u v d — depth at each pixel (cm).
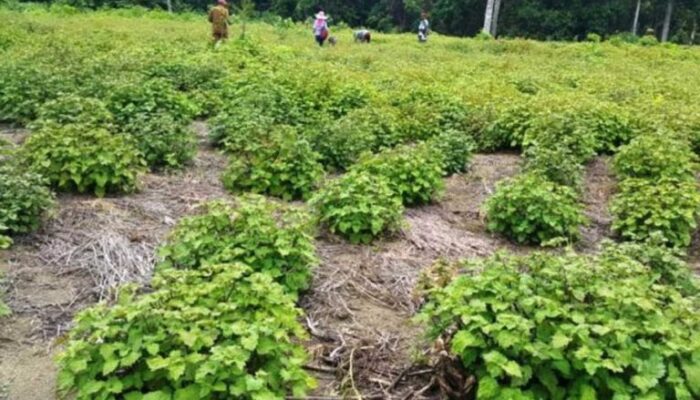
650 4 4628
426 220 687
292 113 957
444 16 4525
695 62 2280
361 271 555
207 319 373
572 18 4356
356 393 397
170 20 2950
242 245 498
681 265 507
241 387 338
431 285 459
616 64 1984
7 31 1652
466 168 870
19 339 440
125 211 639
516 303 385
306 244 512
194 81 1181
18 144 833
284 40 2273
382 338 461
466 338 365
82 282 511
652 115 1038
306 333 428
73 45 1462
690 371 349
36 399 384
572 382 354
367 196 619
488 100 1138
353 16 4769
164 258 519
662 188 680
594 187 829
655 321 370
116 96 934
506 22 4469
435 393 402
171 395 341
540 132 928
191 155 807
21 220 566
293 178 709
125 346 354
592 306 386
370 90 1147
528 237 642
